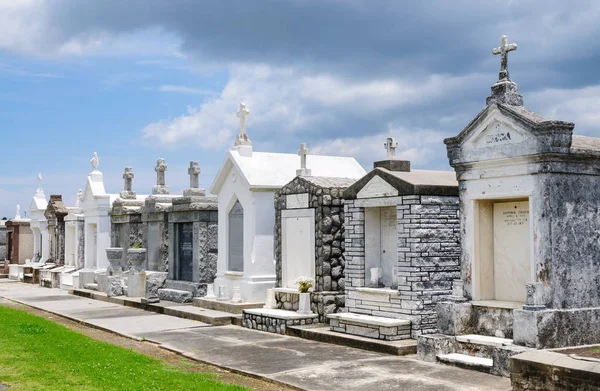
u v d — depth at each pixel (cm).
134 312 2270
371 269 1634
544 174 1156
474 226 1312
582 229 1184
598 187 1212
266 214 2117
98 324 1953
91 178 3175
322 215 1769
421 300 1472
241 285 2116
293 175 2191
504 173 1232
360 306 1627
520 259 1291
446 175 1652
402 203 1508
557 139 1141
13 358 1259
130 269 2617
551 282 1141
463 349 1273
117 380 1089
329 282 1766
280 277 1927
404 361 1310
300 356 1398
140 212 2823
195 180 2486
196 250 2389
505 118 1216
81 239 3334
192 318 2044
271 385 1161
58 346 1427
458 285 1330
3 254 4809
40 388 1016
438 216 1510
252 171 2128
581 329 1149
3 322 1833
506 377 1132
